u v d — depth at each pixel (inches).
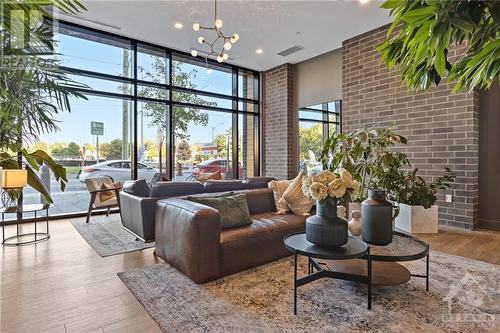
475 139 146.1
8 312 71.5
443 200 156.8
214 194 115.5
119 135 200.5
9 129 109.4
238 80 262.5
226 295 79.4
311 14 161.5
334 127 217.2
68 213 183.6
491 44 34.2
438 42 32.3
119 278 91.5
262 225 104.6
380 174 146.5
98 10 156.8
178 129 227.0
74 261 106.8
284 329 63.6
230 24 173.5
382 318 67.6
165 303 75.1
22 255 113.1
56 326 65.6
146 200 112.2
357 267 85.7
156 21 170.2
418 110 163.9
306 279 75.1
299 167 246.5
